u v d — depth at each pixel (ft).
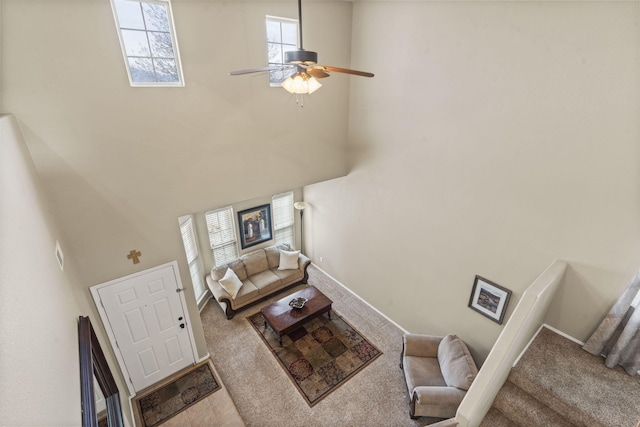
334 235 20.40
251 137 12.91
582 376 8.86
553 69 8.78
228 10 10.98
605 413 7.85
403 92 13.15
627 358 8.85
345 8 14.05
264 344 16.21
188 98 10.97
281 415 12.60
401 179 14.47
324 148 15.65
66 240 9.99
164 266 12.41
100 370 9.44
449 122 11.81
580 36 8.12
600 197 8.68
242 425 12.16
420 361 13.48
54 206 9.51
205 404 12.91
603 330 9.16
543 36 8.77
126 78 9.67
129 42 9.69
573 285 9.84
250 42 11.75
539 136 9.50
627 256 8.56
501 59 9.80
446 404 10.99
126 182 10.56
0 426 2.18
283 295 20.26
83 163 9.63
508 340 7.48
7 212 4.09
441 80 11.66
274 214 23.08
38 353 3.66
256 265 20.62
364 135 15.56
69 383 4.90
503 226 11.17
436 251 13.91
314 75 8.61
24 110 8.44
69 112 9.04
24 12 7.89
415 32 12.05
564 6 8.22
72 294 8.25
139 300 12.21
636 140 7.77
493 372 7.33
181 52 10.42
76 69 8.86
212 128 11.79
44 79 8.49
